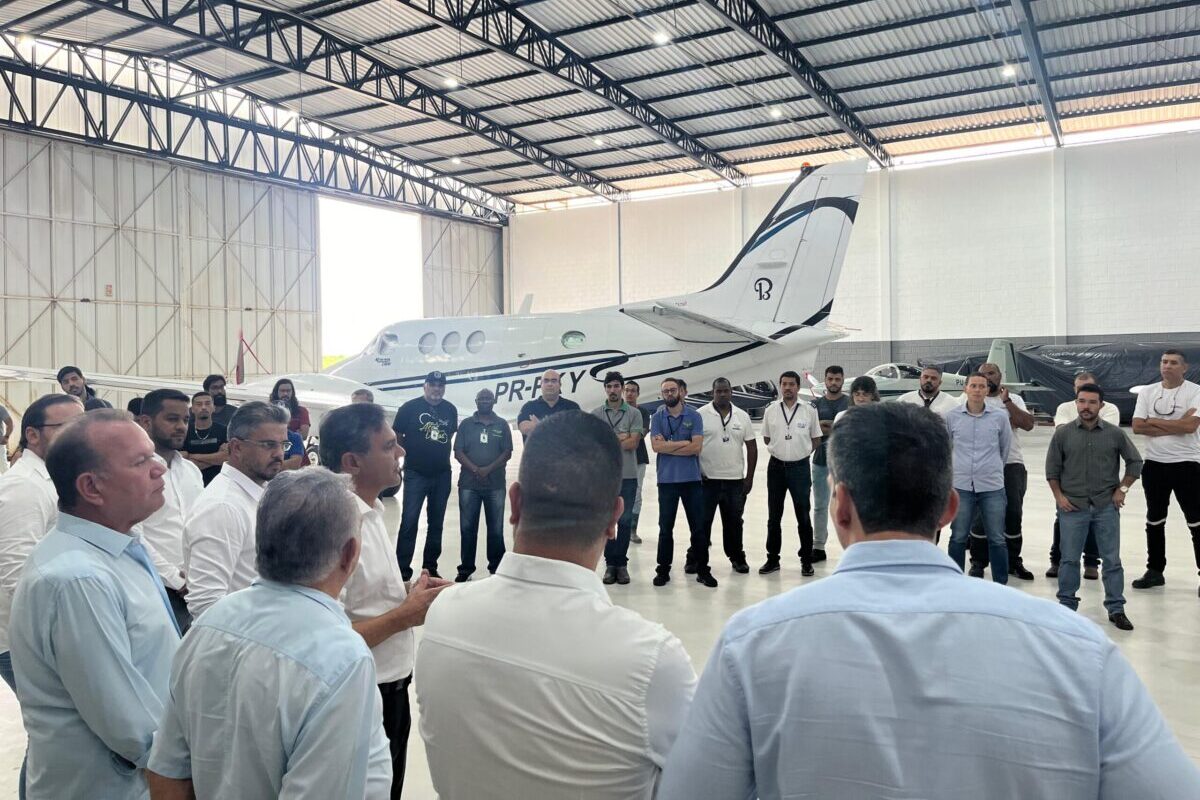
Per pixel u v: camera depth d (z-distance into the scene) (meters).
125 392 15.61
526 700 1.13
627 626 1.15
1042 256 17.42
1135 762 0.77
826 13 12.62
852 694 0.83
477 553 5.89
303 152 18.78
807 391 14.05
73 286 14.94
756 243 8.68
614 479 1.24
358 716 1.15
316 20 13.62
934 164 18.44
